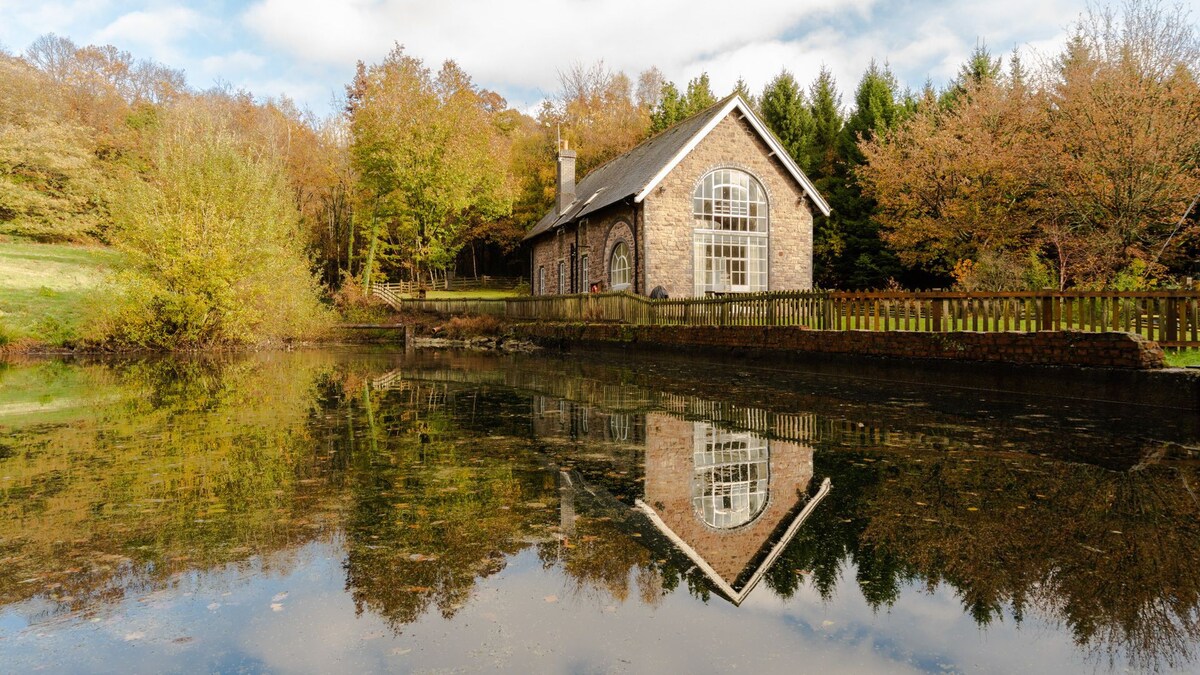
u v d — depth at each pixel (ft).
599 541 11.54
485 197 116.16
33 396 31.45
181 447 19.45
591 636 8.16
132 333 59.72
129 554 10.82
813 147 113.29
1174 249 55.52
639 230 68.18
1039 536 11.76
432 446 19.71
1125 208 51.31
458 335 84.28
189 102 136.05
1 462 17.48
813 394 31.30
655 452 18.85
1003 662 7.62
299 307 70.95
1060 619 8.70
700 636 8.18
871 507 13.50
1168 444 19.29
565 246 90.89
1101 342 25.68
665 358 53.83
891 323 45.14
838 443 19.95
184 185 59.26
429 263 125.70
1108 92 52.54
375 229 114.93
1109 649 7.92
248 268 63.16
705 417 25.05
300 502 13.79
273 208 66.08
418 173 106.11
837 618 8.71
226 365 49.78
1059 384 27.02
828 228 107.24
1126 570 10.25
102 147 127.24
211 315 62.54
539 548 11.18
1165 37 54.65
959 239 72.59
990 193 68.13
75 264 93.45
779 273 72.64
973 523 12.46
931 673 7.34
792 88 114.42
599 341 63.05
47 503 13.67
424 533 11.91
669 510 13.34
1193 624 8.54
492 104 163.02
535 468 16.94
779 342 42.29
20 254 94.17
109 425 23.32
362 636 8.14
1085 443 19.53
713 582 9.84
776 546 11.32
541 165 142.20
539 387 35.17
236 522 12.48
